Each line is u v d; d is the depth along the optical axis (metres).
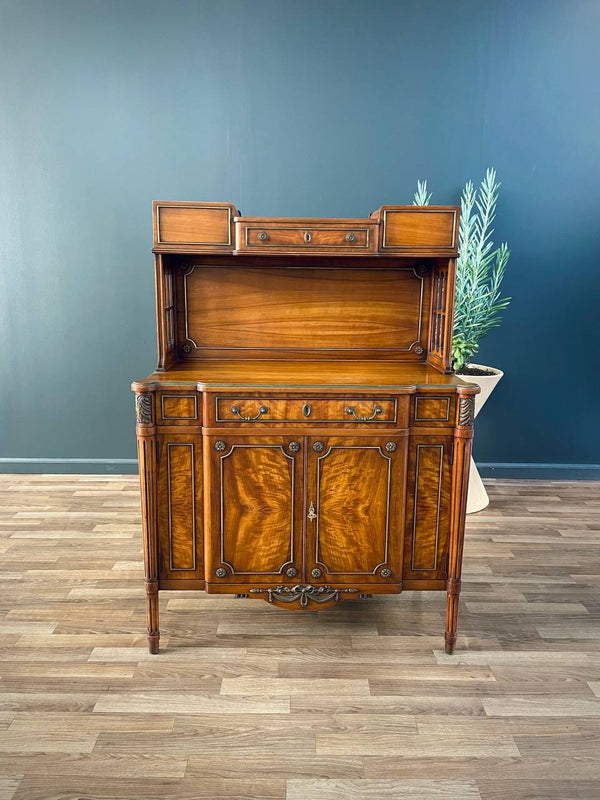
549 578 2.50
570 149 3.29
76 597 2.30
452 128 3.28
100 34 3.20
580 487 3.51
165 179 3.32
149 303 3.42
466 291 3.08
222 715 1.70
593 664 1.96
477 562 2.63
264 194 3.33
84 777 1.49
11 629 2.09
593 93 3.24
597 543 2.82
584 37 3.19
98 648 2.00
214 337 2.39
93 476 3.56
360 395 1.91
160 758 1.55
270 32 3.19
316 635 2.10
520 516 3.11
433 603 2.32
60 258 3.38
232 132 3.28
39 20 3.18
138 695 1.78
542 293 3.43
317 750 1.59
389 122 3.27
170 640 2.05
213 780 1.49
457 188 3.33
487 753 1.58
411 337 2.41
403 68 3.22
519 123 3.27
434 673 1.90
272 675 1.88
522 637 2.10
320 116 3.26
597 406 3.54
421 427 1.94
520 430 3.58
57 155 3.29
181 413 1.91
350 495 1.97
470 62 3.22
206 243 2.07
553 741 1.63
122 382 3.50
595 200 3.34
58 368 3.49
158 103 3.25
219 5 3.17
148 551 1.94
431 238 2.08
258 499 1.96
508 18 3.17
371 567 2.02
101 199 3.33
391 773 1.52
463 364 3.12
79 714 1.69
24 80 3.23
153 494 1.92
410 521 2.00
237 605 2.29
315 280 2.36
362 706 1.75
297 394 1.90
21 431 3.56
